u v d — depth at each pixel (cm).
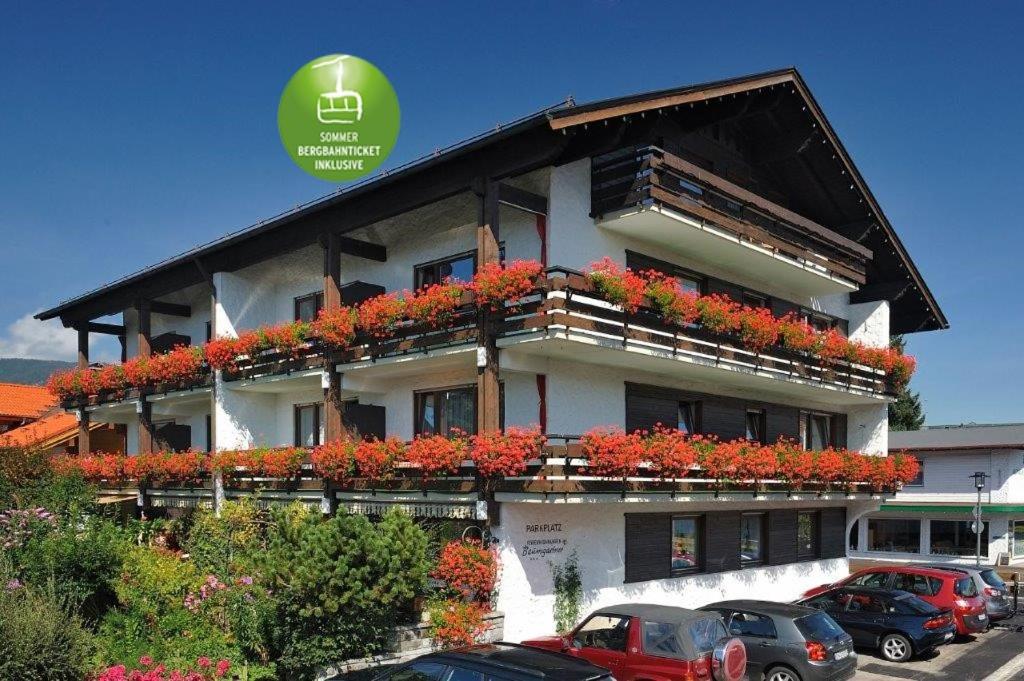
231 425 2125
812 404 2322
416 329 1608
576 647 1188
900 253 2316
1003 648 1775
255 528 1764
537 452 1413
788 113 1973
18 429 3128
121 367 2422
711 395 1966
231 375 2084
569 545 1587
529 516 1516
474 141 1498
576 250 1614
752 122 2020
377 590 1209
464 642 1337
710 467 1661
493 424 1471
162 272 2345
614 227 1673
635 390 1773
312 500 1803
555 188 1586
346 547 1225
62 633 1087
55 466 2061
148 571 1499
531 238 1609
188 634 1331
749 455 1748
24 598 1142
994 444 3909
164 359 2231
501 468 1395
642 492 1556
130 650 1302
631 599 1703
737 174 2023
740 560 2016
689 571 1873
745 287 2044
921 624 1631
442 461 1473
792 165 2097
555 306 1404
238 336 2100
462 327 1548
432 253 1856
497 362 1496
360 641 1225
